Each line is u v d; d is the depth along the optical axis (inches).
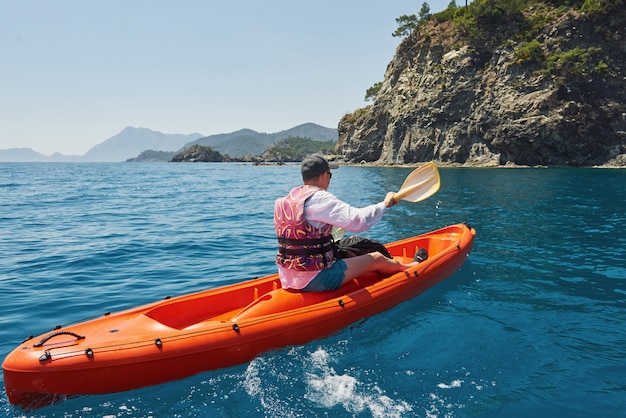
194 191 856.9
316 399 116.0
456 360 134.1
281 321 142.1
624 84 1577.3
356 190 746.2
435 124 1943.9
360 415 108.2
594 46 1651.1
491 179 912.9
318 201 144.2
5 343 155.2
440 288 197.6
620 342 143.9
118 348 121.0
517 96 1664.6
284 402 115.0
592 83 1572.3
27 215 502.0
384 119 2385.6
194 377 128.0
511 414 106.8
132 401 117.3
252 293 171.0
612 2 1611.7
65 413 113.0
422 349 141.9
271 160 7691.9
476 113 1800.0
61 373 114.6
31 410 115.4
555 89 1562.5
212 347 129.6
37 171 2456.9
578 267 229.0
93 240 344.8
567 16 1696.6
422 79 2048.5
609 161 1521.9
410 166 1996.8
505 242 288.8
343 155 2699.3
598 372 125.2
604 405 109.8
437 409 109.5
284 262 153.2
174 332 130.0
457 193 618.5
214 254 290.4
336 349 143.7
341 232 178.7
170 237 352.2
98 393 118.6
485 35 1866.4
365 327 159.5
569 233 316.2
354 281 177.5
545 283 204.2
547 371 126.3
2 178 1525.6
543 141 1567.4
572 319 163.0
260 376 128.2
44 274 246.4
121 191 874.1
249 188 934.4
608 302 179.6
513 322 161.3
